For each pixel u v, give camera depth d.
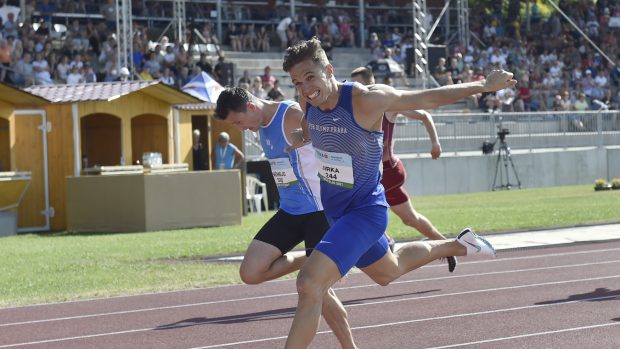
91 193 49.12
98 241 42.41
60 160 52.28
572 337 18.47
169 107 56.06
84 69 73.06
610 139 85.81
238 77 83.00
